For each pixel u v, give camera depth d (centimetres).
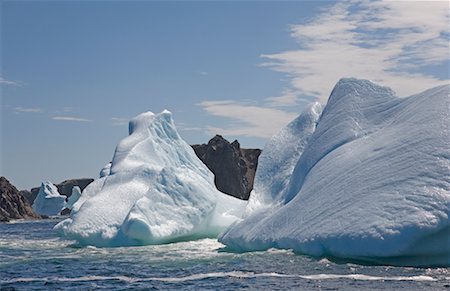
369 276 1923
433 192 2091
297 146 3475
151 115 4747
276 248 2564
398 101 2838
